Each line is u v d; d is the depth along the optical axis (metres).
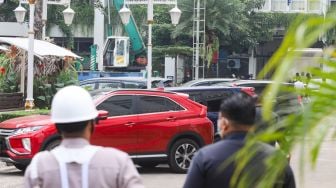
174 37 61.25
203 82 31.36
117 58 53.94
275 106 3.18
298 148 3.09
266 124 3.35
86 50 70.69
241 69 70.31
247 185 3.64
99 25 67.81
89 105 4.65
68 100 4.59
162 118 18.19
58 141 16.78
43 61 26.70
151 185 16.55
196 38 57.00
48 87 26.56
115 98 17.75
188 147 18.55
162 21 67.94
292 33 2.81
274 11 66.12
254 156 3.63
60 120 4.55
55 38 66.56
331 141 3.12
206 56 59.62
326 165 18.48
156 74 61.31
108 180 4.45
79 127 4.57
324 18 2.83
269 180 3.27
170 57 63.75
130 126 17.69
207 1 58.88
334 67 3.07
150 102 18.20
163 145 18.19
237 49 67.81
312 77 3.13
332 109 3.08
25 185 4.57
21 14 31.78
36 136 16.58
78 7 68.44
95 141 17.09
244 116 5.29
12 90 26.45
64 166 4.47
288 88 3.19
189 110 18.66
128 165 4.55
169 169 19.47
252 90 22.59
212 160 5.29
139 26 66.75
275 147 3.54
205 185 5.37
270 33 66.44
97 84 31.70
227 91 22.44
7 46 29.02
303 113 3.06
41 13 32.03
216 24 59.25
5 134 17.06
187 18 60.38
